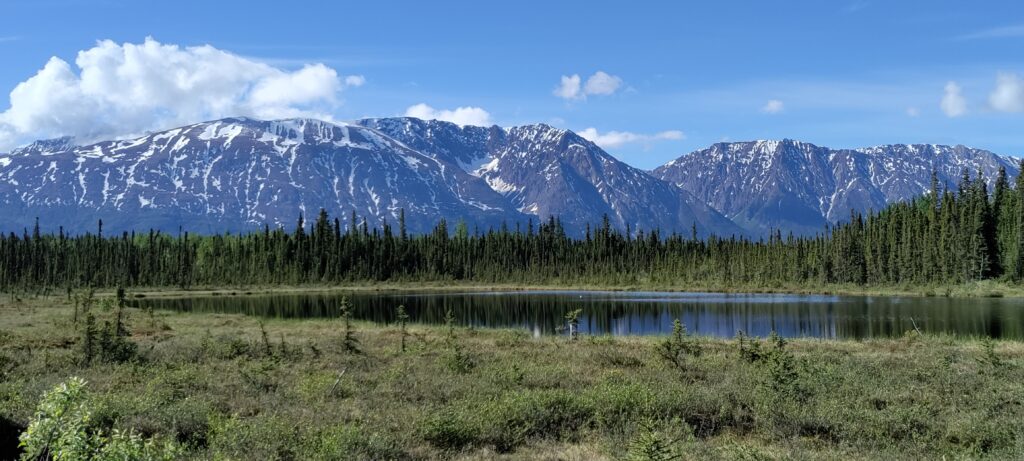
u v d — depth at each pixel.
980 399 18.02
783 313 70.25
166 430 14.09
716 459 12.72
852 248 125.94
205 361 26.88
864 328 53.34
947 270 108.00
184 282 140.88
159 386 19.12
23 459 10.08
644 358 27.61
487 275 165.38
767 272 135.12
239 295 120.25
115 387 19.58
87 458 9.55
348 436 13.12
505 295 118.06
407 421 15.37
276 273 151.62
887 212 143.50
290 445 12.90
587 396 17.25
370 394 18.70
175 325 49.09
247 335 40.12
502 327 57.97
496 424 14.95
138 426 14.26
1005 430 14.47
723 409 16.33
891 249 118.75
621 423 15.36
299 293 127.94
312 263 158.25
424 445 13.96
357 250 164.50
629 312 75.62
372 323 56.09
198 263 155.38
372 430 14.34
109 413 14.70
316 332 43.25
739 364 24.98
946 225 111.38
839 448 13.86
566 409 16.33
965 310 68.75
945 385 20.17
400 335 40.59
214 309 80.00
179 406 15.69
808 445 14.28
